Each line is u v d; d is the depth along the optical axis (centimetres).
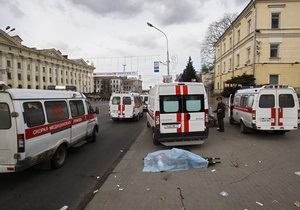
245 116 995
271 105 891
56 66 8038
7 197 438
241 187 441
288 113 888
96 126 947
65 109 663
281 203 376
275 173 515
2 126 462
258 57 2581
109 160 680
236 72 3284
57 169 601
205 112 763
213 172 527
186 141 767
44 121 545
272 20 2580
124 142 936
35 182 511
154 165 564
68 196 439
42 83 7288
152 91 928
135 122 1620
